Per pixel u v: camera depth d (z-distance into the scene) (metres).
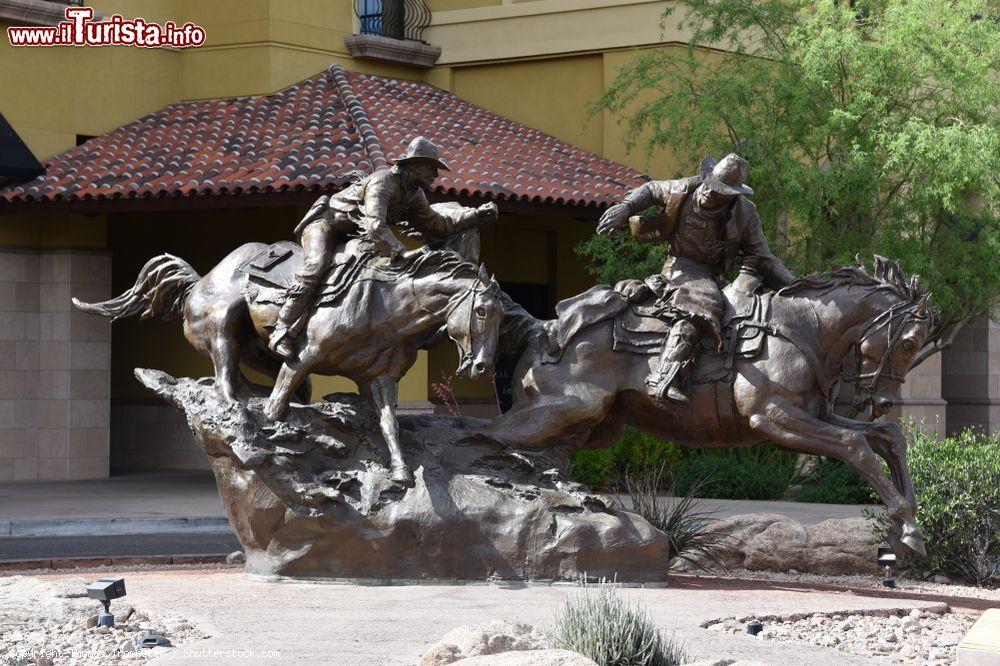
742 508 20.91
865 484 22.27
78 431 25.41
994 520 14.40
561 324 12.45
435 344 12.73
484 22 30.17
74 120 26.48
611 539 11.79
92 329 25.58
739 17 25.45
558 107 29.56
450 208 12.41
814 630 10.48
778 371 12.09
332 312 11.95
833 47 23.47
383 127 25.75
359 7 29.81
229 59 28.12
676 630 9.81
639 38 28.36
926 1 23.95
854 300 12.30
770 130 24.33
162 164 24.64
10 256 25.12
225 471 12.07
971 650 7.39
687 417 12.35
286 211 26.55
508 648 8.23
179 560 15.11
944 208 24.16
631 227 12.88
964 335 34.34
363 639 9.29
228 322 12.38
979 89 24.36
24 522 18.52
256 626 9.79
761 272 12.74
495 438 12.24
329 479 11.84
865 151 23.75
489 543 11.69
